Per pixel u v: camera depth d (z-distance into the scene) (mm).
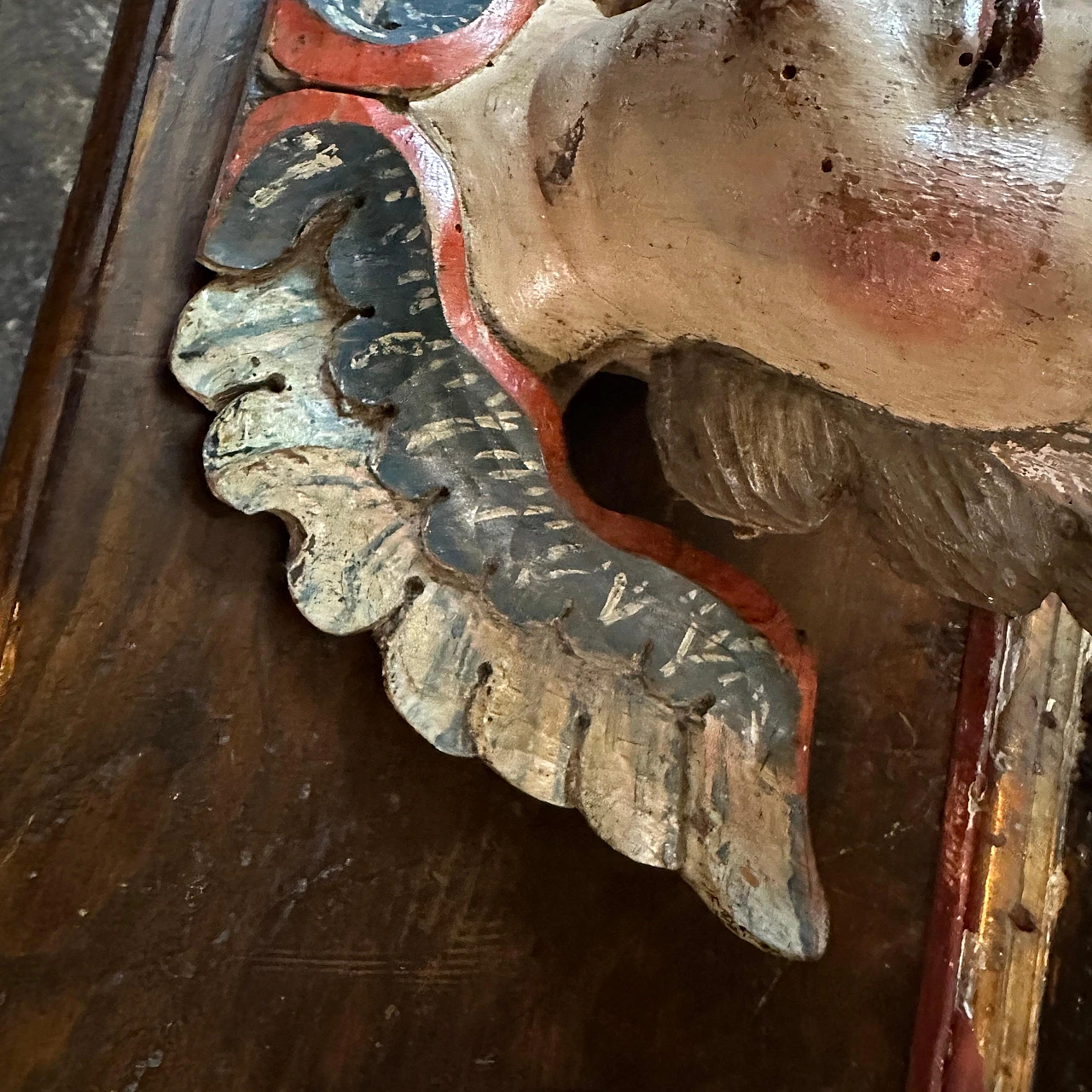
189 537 182
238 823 187
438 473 178
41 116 204
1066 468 161
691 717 192
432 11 184
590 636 187
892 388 156
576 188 169
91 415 178
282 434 174
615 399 211
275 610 186
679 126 152
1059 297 136
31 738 176
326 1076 192
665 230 160
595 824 190
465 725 186
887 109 137
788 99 141
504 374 177
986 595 177
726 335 169
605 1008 209
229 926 187
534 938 206
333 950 193
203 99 186
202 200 183
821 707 236
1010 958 241
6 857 175
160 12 188
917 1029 229
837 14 137
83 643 178
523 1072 203
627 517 190
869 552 240
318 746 190
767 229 148
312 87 178
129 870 181
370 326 174
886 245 140
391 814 196
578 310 181
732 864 191
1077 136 135
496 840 203
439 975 199
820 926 190
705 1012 216
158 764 182
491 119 177
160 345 180
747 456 177
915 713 243
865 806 237
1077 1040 245
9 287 199
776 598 231
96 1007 180
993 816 245
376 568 180
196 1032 185
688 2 153
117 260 181
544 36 183
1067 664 261
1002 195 135
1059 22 137
